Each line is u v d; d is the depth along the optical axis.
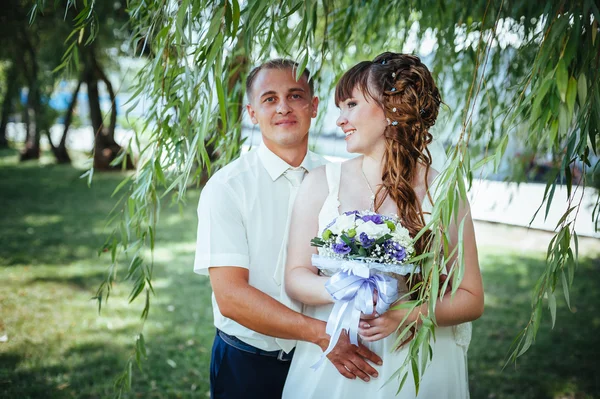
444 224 1.52
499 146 1.52
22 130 21.00
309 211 1.96
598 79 1.51
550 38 1.52
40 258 6.63
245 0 1.87
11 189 11.60
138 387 3.65
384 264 1.72
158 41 1.85
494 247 7.65
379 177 1.93
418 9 3.00
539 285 1.62
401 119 1.84
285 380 2.18
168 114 2.15
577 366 4.07
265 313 1.88
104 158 14.15
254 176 2.12
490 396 3.65
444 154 2.06
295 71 2.11
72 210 9.68
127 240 2.20
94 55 11.98
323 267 1.80
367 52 3.49
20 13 9.02
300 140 2.13
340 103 1.98
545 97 1.54
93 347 4.22
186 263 6.68
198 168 2.38
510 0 2.87
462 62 3.35
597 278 6.23
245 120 2.74
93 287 5.65
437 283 1.54
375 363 1.87
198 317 4.95
